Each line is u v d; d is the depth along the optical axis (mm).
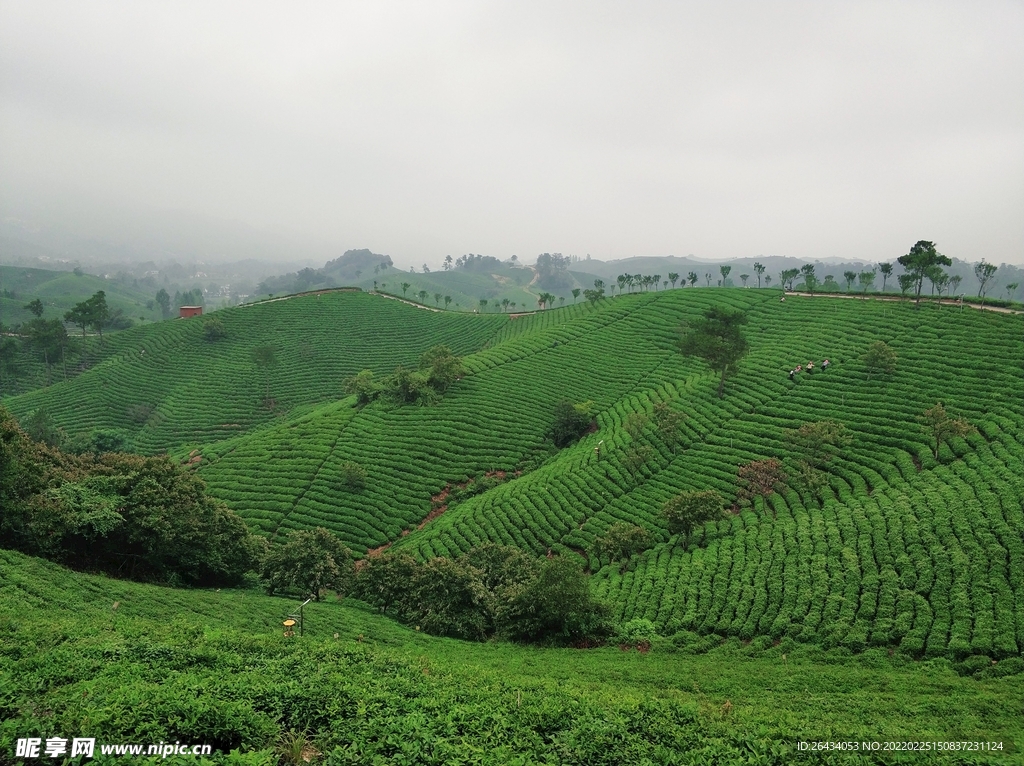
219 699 17281
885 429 58688
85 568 36719
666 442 66625
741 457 61156
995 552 36469
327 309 141250
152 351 122000
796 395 70375
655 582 43812
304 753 16062
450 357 92375
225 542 42938
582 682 26688
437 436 78500
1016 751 18781
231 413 104875
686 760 17156
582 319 117375
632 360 96938
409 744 16047
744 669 30812
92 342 127250
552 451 77562
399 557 43938
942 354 70812
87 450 82938
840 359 76562
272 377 115812
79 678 18156
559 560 38625
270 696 17906
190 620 30562
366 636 34562
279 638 25516
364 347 128750
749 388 74938
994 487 44000
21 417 100062
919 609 34000
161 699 16281
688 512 47500
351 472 68125
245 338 127875
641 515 55688
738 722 20328
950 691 26547
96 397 107250
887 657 31578
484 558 45656
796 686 28078
